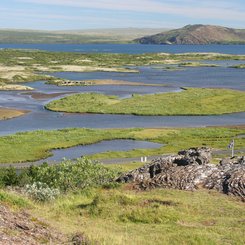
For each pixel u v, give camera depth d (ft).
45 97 480.23
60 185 118.32
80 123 347.15
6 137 282.56
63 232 61.52
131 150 254.68
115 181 121.60
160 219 80.12
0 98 471.21
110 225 76.69
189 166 115.65
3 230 53.16
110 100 446.60
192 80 629.92
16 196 82.12
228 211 87.10
